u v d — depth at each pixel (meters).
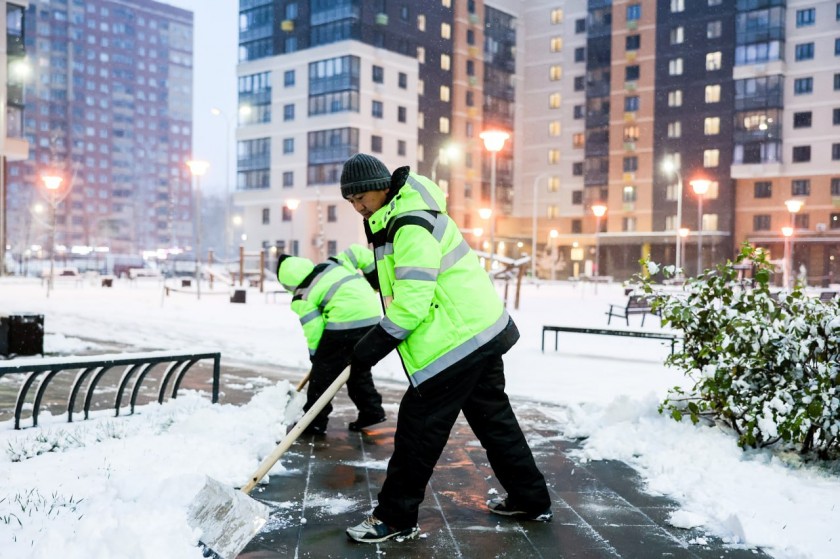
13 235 90.69
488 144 19.89
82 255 97.81
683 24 59.44
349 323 5.53
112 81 132.50
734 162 57.09
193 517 3.15
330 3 58.12
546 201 70.88
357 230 57.59
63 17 124.38
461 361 3.45
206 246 142.00
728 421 5.26
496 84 70.12
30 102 120.25
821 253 54.31
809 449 4.81
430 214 3.45
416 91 61.03
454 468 4.74
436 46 64.75
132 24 135.12
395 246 3.40
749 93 56.22
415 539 3.48
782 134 55.72
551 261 64.25
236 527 3.14
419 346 3.45
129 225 132.00
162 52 140.38
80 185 126.56
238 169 64.31
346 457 4.94
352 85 56.53
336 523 3.67
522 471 3.70
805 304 4.98
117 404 5.80
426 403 3.48
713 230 58.22
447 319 3.46
